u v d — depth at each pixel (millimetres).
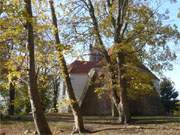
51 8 22531
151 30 36344
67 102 28344
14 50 18094
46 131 18094
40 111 18000
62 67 25266
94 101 57688
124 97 36781
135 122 36344
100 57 39250
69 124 35094
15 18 15555
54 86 37750
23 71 17766
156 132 27859
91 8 34625
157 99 58469
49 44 20141
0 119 38250
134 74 36938
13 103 26953
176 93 66062
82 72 67875
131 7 35969
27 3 15844
